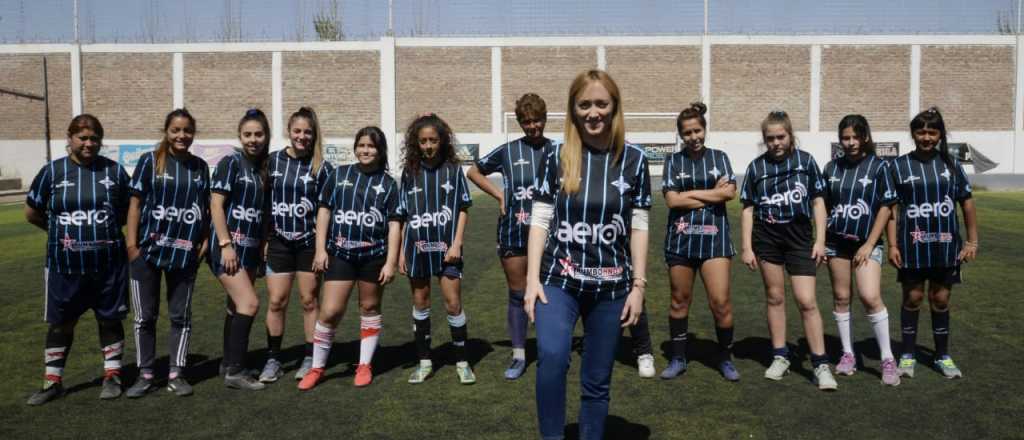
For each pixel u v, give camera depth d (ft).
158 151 13.67
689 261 14.51
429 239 14.35
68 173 13.30
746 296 22.00
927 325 18.45
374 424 12.03
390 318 19.94
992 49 86.74
